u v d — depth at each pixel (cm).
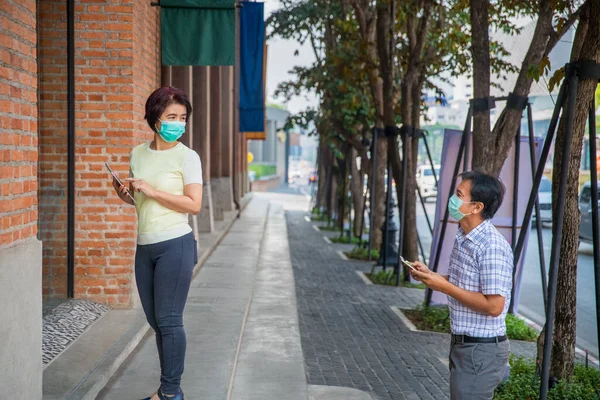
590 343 924
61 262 799
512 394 594
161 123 436
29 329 424
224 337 734
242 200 3241
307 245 1900
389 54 1280
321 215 2916
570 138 554
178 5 841
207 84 1728
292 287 1135
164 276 445
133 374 584
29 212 430
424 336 875
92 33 787
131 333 682
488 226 388
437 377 692
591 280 1387
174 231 445
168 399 462
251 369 656
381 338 853
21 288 411
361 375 687
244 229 2042
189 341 711
